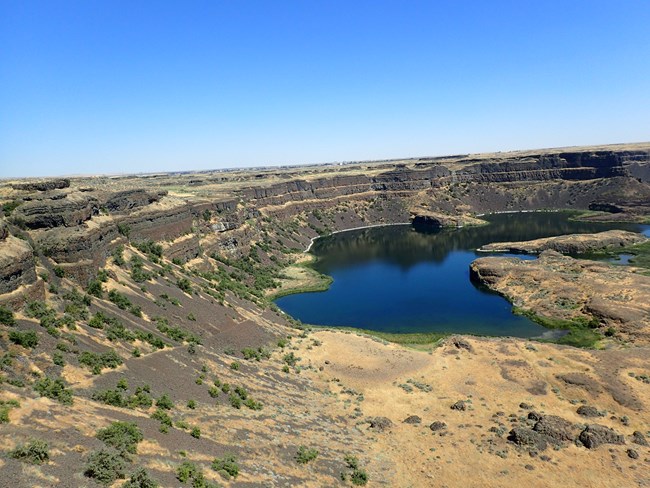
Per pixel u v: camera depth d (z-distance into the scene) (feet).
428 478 142.10
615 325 284.82
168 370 159.94
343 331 293.23
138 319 194.08
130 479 89.61
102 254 225.76
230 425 140.36
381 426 173.17
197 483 100.37
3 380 107.04
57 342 136.26
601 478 141.18
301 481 124.16
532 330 302.25
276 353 237.45
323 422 171.42
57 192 215.92
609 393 194.39
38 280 160.15
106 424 106.93
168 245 333.42
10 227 182.80
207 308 251.60
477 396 200.03
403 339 289.94
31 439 87.51
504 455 153.38
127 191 318.65
